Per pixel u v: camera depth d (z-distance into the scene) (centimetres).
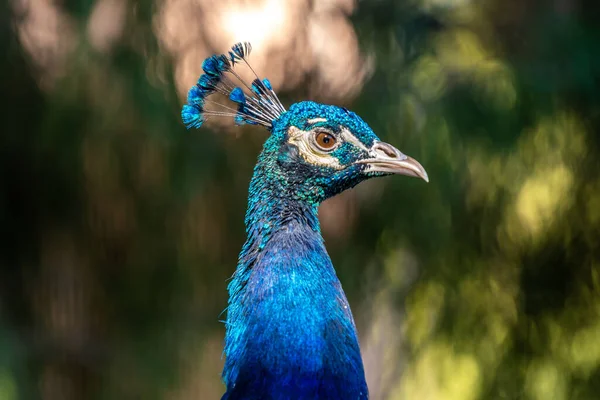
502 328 1138
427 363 1152
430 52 1042
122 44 963
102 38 970
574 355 1144
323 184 607
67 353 1084
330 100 1053
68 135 977
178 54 1008
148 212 1032
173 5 1015
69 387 1090
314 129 605
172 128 963
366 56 1041
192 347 1064
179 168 986
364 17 1058
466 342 1127
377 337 1190
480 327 1128
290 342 531
